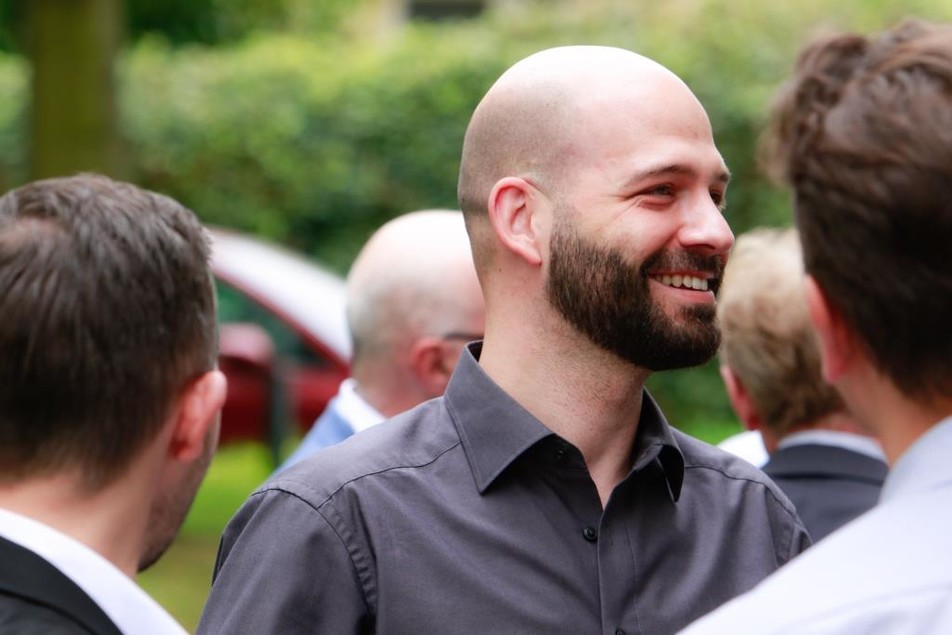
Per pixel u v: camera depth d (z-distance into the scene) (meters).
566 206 4.45
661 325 4.37
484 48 24.25
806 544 4.89
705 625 2.81
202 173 24.31
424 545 4.34
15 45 28.03
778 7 22.73
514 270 4.60
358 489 4.42
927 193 2.74
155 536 3.53
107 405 3.23
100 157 16.52
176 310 3.38
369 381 7.00
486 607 4.26
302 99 24.31
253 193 24.34
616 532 4.46
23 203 3.36
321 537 4.32
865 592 2.69
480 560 4.34
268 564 4.32
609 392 4.52
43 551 3.09
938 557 2.70
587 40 23.94
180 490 3.53
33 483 3.20
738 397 6.49
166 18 31.42
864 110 2.86
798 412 6.09
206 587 14.51
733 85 22.34
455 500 4.46
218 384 3.52
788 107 3.06
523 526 4.42
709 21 22.91
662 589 4.47
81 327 3.20
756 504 4.83
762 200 22.23
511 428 4.51
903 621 2.64
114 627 3.08
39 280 3.20
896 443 2.97
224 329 16.56
